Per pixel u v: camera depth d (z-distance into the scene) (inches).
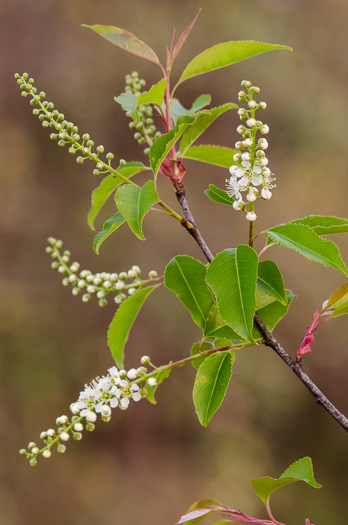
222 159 105.4
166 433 401.1
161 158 84.7
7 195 414.3
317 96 496.7
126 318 100.4
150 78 465.4
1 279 401.1
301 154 482.3
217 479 390.6
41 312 402.6
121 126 447.8
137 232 79.7
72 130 82.8
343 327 447.8
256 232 440.8
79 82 449.1
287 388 426.6
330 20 529.0
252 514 384.5
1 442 370.3
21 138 432.8
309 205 463.2
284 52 501.0
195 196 436.8
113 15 472.7
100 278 98.9
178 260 88.5
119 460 387.9
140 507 373.1
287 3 528.4
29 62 449.7
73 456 382.3
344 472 424.8
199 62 98.3
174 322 411.8
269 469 405.4
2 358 386.6
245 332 76.2
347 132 493.0
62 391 392.8
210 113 93.5
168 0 491.2
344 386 440.5
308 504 407.2
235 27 494.9
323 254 79.9
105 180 100.3
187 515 92.3
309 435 427.2
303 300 436.8
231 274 78.8
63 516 362.3
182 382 408.8
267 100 485.1
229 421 411.5
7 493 359.6
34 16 459.5
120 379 82.8
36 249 413.4
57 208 424.8
